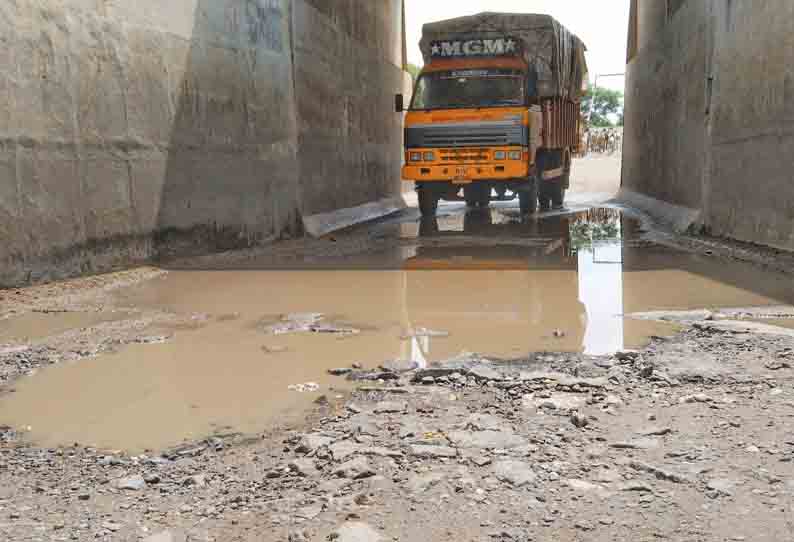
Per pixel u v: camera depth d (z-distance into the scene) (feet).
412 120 54.34
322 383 16.01
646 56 71.41
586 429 12.46
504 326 21.30
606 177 110.32
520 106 52.70
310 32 52.95
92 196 31.50
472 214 63.82
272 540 9.09
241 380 16.40
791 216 32.24
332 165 58.13
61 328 21.95
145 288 28.91
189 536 9.25
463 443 11.88
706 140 44.32
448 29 57.31
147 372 17.24
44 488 10.94
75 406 14.87
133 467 11.68
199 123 38.65
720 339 18.52
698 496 9.87
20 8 27.73
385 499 10.06
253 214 43.91
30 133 28.30
